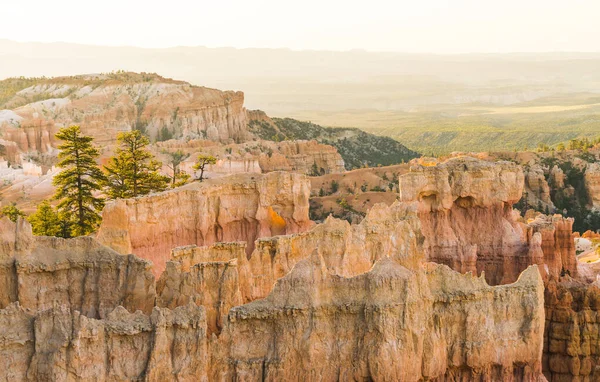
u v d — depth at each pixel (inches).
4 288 2241.6
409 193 3280.0
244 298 2450.8
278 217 3100.4
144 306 2266.2
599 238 6092.5
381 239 2716.5
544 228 3410.4
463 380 2405.3
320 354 2171.5
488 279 3319.4
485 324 2407.7
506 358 2431.1
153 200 2824.8
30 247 2274.9
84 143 3991.1
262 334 2169.0
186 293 2271.2
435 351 2295.8
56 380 1910.7
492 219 3361.2
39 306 2251.5
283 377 2133.4
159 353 1996.8
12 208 4719.5
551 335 3014.3
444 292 2381.9
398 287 2207.2
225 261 2401.6
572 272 3494.1
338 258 2620.6
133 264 2294.5
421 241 2837.1
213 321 2272.4
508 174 3363.7
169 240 2898.6
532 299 2464.3
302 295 2182.6
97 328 1971.0
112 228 2689.5
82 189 3890.3
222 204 3043.8
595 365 3004.4
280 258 2551.7
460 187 3324.3
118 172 4217.5
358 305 2193.7
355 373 2165.4
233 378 2118.6
